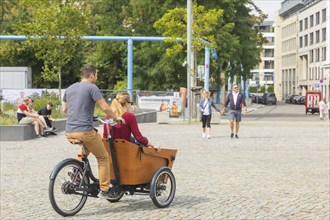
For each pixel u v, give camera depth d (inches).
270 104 4175.7
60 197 336.5
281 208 364.2
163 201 370.0
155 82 2110.0
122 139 348.8
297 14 5880.9
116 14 2288.4
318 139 962.1
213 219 331.6
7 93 1599.4
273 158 665.6
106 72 2524.6
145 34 2124.8
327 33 4795.8
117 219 331.0
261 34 2541.8
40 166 583.5
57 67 1563.7
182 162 620.1
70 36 1536.7
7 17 2600.9
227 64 2149.4
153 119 1647.4
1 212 353.1
